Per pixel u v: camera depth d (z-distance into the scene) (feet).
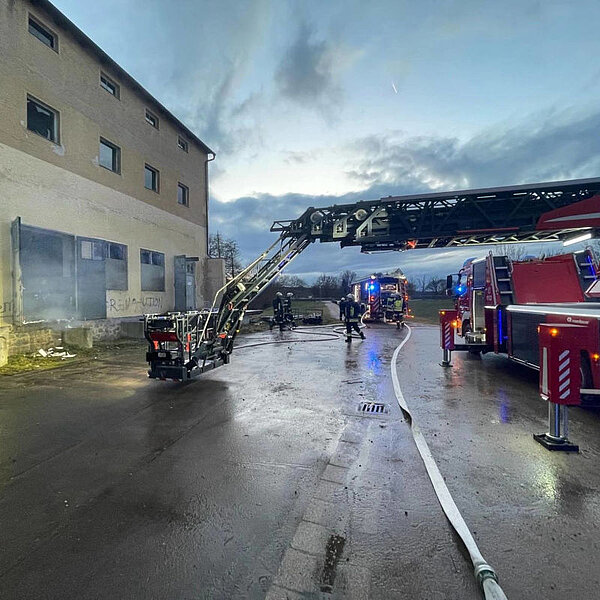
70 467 12.01
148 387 22.52
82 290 42.86
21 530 8.72
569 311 17.97
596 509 9.50
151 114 57.62
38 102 38.37
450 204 40.37
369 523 8.95
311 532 8.61
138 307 53.06
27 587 6.97
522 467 11.87
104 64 47.39
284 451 13.17
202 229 72.49
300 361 31.71
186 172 66.95
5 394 20.92
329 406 18.62
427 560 7.69
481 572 6.98
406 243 43.91
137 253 53.11
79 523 8.98
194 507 9.65
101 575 7.27
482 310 33.47
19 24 35.96
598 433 14.94
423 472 11.58
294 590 6.90
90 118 44.73
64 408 18.28
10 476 11.42
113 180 48.49
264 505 9.73
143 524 8.93
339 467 11.93
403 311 72.54
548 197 37.68
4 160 34.22
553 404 13.58
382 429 15.37
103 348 38.22
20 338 31.50
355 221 41.70
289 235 42.27
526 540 8.28
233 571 7.39
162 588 6.95
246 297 29.35
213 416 17.06
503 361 31.78
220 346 26.07
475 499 9.97
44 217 38.29
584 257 27.43
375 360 32.14
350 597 6.73
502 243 43.27
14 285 34.01
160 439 14.35
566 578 7.16
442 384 23.31
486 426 15.69
